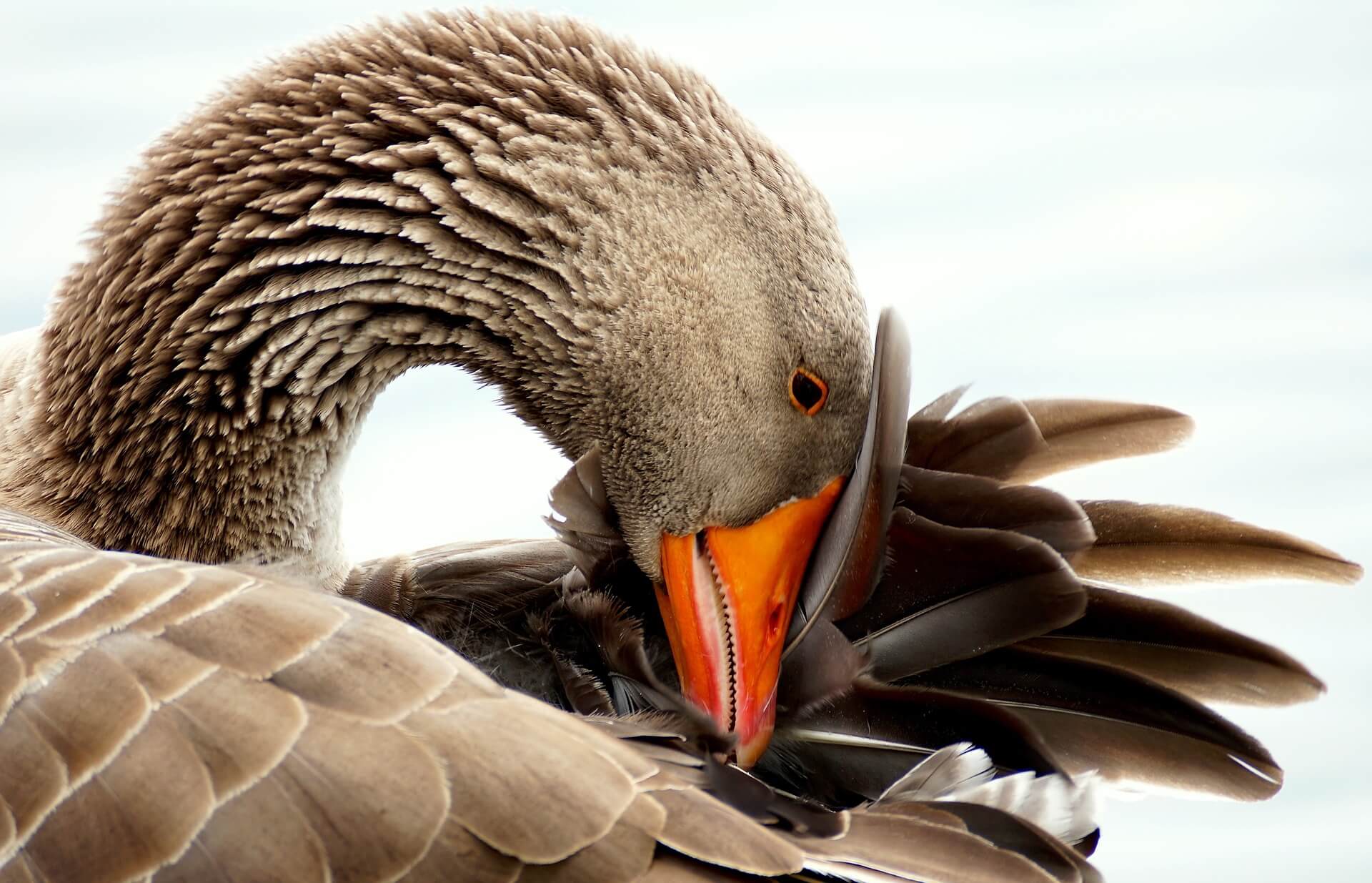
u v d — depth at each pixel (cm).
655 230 1005
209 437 1004
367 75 1023
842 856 635
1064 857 673
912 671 895
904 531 909
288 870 601
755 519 1030
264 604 680
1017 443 963
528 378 1043
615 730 711
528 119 1001
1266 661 872
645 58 1043
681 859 615
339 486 1063
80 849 610
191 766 620
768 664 1002
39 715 641
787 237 1013
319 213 991
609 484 1048
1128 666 891
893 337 926
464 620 998
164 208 1008
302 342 1007
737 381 1016
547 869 607
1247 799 855
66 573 706
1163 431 971
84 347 1013
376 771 616
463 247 1009
